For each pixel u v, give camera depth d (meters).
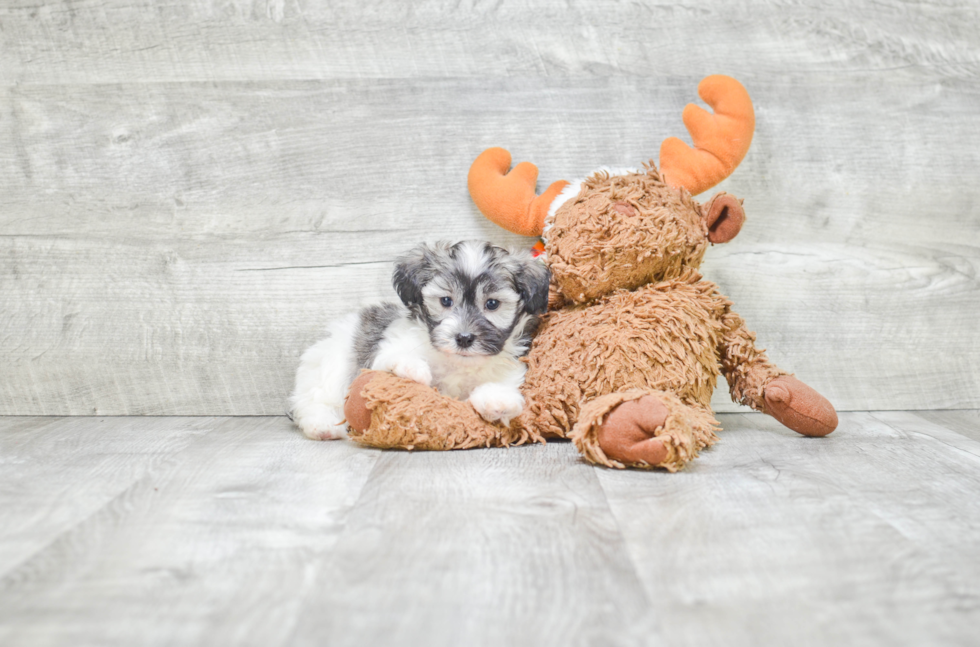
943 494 1.46
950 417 2.33
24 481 1.58
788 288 2.42
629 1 2.33
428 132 2.35
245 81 2.34
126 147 2.36
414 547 1.17
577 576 1.06
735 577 1.06
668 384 1.85
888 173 2.40
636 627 0.91
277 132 2.35
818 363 2.44
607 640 0.88
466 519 1.30
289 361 2.41
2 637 0.89
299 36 2.32
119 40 2.32
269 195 2.37
